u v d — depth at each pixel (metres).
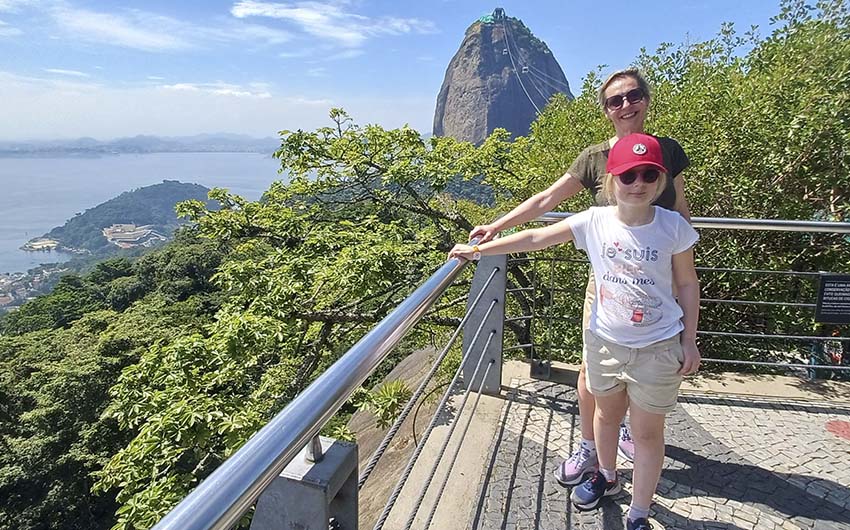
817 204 5.25
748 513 2.13
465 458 2.47
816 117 4.71
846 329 4.93
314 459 0.91
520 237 1.97
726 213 5.35
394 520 2.12
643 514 1.92
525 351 6.73
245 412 6.04
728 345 5.46
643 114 2.08
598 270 1.82
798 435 2.68
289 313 7.28
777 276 5.19
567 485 2.26
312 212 9.55
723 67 6.73
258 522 0.91
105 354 21.09
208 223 8.88
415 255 8.19
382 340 1.15
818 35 5.41
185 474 5.71
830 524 2.07
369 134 10.02
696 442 2.61
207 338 6.93
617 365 1.80
